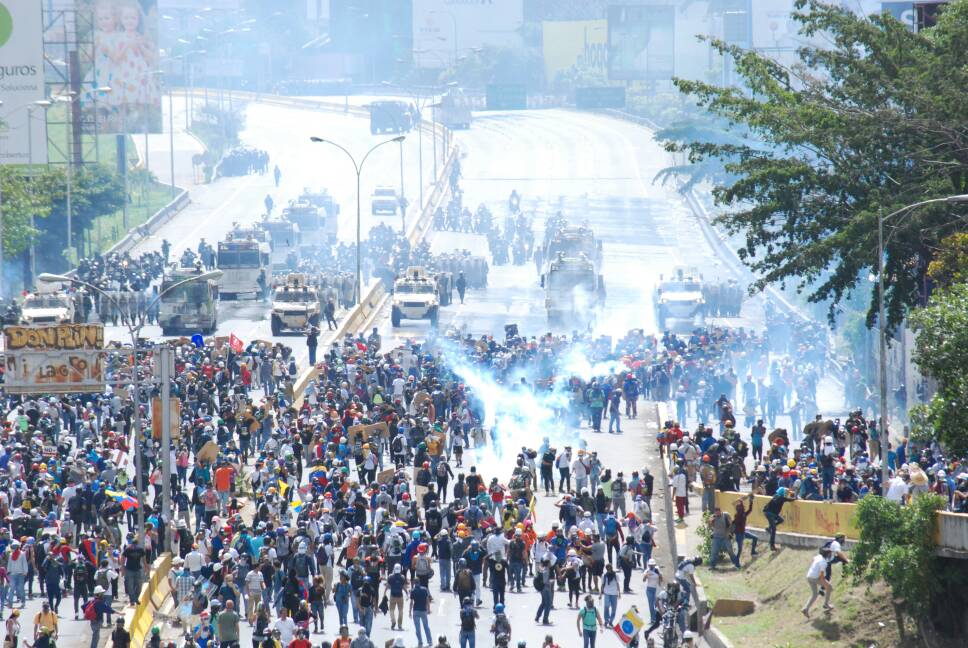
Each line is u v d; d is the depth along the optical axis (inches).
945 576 4367.6
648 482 6368.1
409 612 5433.1
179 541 6058.1
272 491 6063.0
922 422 4948.3
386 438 7273.6
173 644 4478.3
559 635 5128.0
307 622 4778.5
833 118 7003.0
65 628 5255.9
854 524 4603.8
